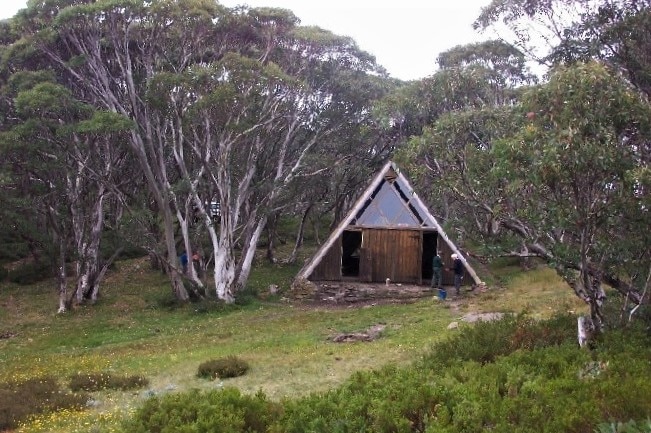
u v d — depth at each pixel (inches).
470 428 299.4
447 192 807.7
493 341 527.8
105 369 705.0
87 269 1278.3
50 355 841.5
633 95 452.1
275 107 1224.8
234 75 1085.1
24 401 558.3
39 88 1013.2
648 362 397.7
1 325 1086.4
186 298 1226.6
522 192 542.9
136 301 1269.7
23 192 1229.1
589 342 474.9
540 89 468.4
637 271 503.2
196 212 1449.3
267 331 895.7
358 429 317.7
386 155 1583.4
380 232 1255.5
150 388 590.6
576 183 455.8
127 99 1208.2
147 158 1309.1
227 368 609.0
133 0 1059.3
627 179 431.8
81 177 1219.9
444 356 516.4
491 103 1126.4
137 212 1210.0
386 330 813.2
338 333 829.8
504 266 1433.3
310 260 1374.3
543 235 538.6
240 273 1272.1
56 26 1070.4
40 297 1341.0
